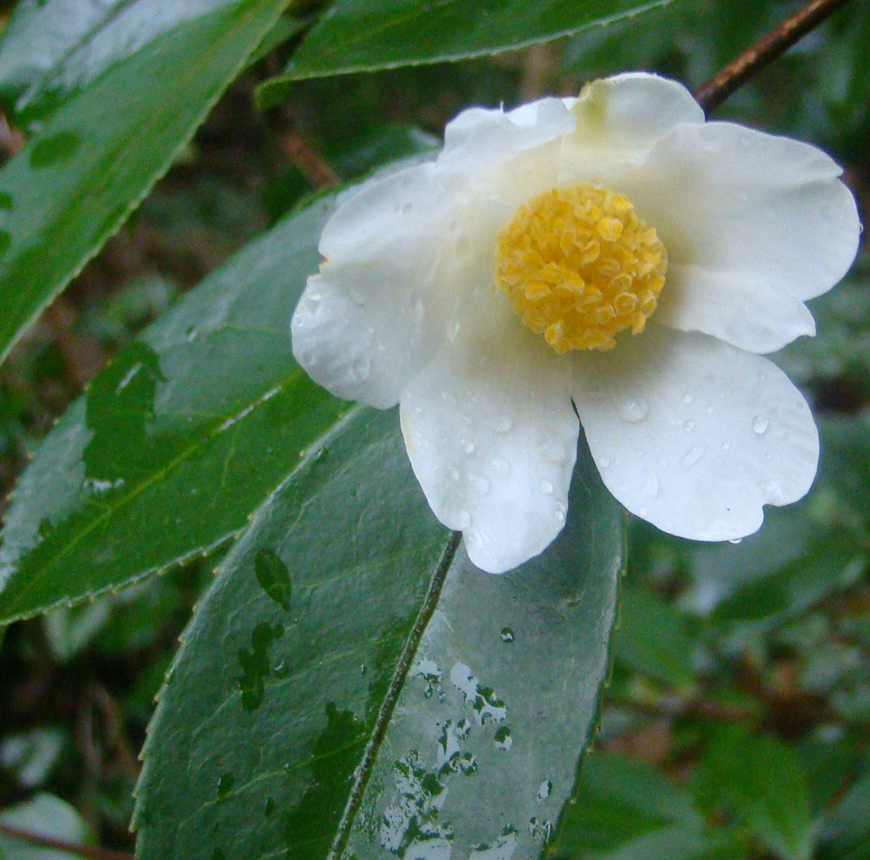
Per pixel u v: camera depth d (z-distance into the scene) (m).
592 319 0.13
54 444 0.14
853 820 0.21
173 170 0.61
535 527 0.12
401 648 0.12
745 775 0.22
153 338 0.14
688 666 0.25
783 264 0.12
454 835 0.12
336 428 0.13
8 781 0.39
